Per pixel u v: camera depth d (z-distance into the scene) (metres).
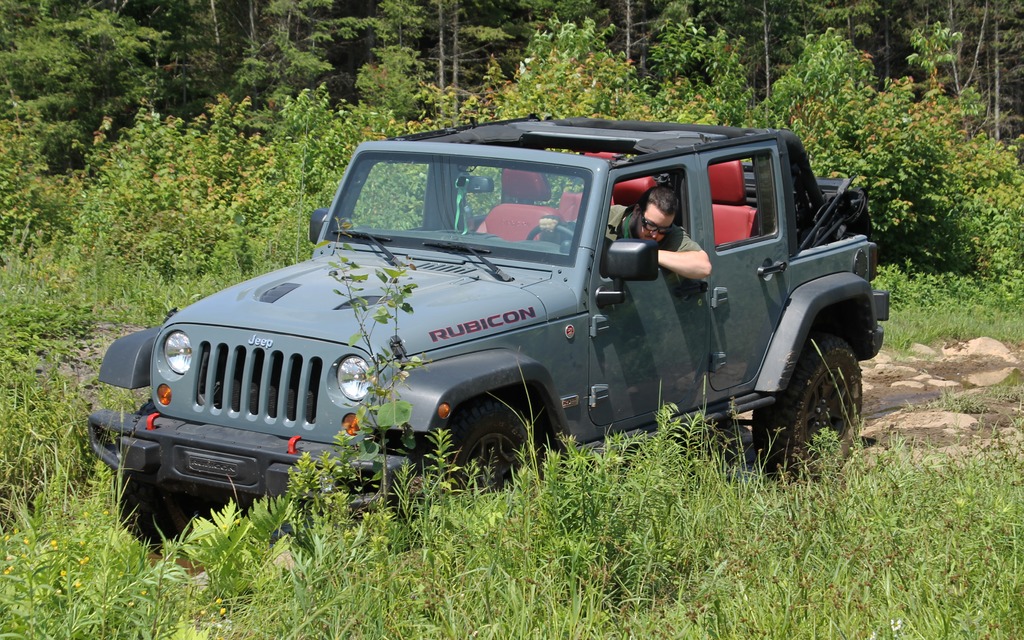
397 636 3.79
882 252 18.09
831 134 17.09
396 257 5.84
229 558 4.30
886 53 54.88
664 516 4.66
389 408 4.46
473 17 45.97
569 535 4.36
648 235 5.82
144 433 5.05
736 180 6.50
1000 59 55.78
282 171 15.97
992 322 15.50
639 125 7.21
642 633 3.89
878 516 4.75
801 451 6.78
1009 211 19.81
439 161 5.98
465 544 4.34
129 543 4.41
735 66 18.81
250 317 5.05
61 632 3.53
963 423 8.09
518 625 3.89
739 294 6.39
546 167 5.70
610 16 47.88
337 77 45.50
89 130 34.97
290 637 3.70
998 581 4.24
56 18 35.78
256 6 44.53
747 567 4.36
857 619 3.93
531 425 5.08
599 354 5.59
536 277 5.52
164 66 38.88
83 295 9.41
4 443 5.82
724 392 6.38
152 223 12.16
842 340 7.18
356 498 4.59
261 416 4.93
